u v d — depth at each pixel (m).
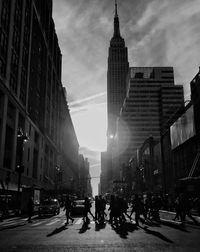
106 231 15.54
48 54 88.94
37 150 70.69
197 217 24.45
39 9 76.19
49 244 11.19
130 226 17.92
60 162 114.31
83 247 10.44
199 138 33.91
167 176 48.19
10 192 44.91
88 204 21.41
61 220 24.84
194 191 33.78
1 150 42.84
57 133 108.19
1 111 43.53
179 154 41.56
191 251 9.49
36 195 35.69
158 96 176.75
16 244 11.20
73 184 140.12
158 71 180.88
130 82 179.75
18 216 30.38
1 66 44.88
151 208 24.14
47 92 88.00
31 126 63.56
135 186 82.62
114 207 19.42
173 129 43.72
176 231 15.18
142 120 175.12
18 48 54.44
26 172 58.12
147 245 10.80
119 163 171.38
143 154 72.25
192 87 36.66
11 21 48.62
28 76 61.19
